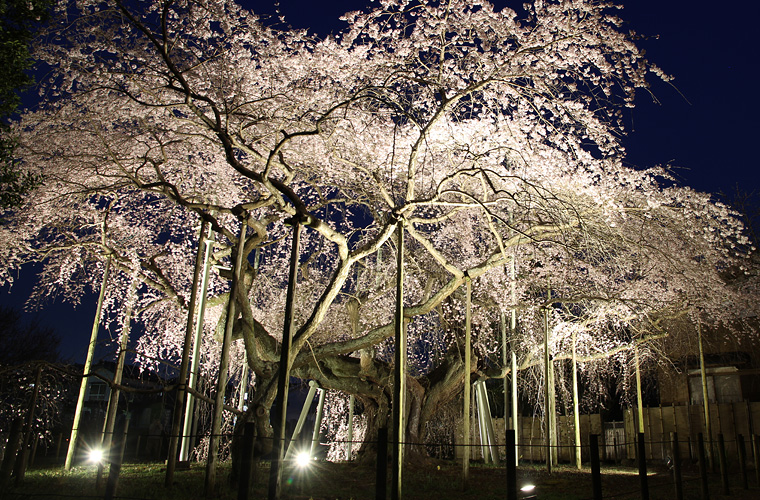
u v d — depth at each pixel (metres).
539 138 13.84
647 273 17.06
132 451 23.39
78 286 16.91
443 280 18.17
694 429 19.88
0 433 16.16
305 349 15.90
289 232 18.42
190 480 11.12
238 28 12.46
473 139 14.62
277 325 18.73
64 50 11.57
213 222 11.65
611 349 21.03
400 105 11.91
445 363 18.50
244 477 6.09
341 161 13.44
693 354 22.05
